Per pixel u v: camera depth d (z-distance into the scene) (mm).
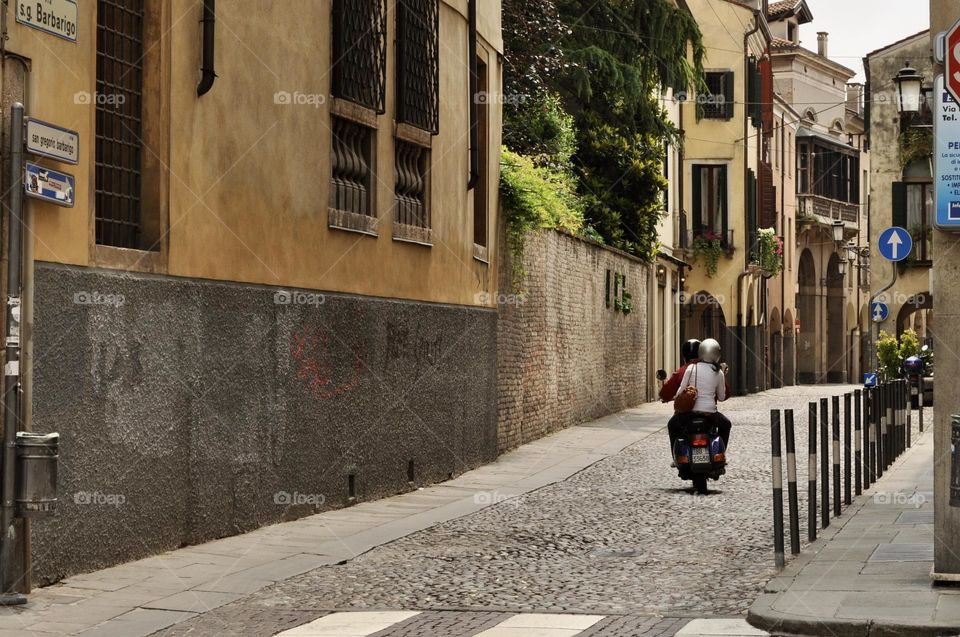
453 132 19969
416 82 18047
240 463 13148
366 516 14922
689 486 18250
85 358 10547
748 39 57781
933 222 9734
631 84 36938
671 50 38031
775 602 9211
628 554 12219
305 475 14625
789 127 72125
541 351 26625
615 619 9180
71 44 10367
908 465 21203
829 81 81438
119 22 11445
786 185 71250
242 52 13195
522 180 23531
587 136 37188
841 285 81062
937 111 9711
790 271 72438
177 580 10594
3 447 9367
